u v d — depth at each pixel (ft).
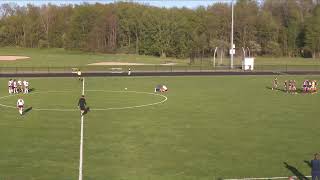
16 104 351.05
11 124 274.16
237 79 550.77
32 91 430.61
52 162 195.52
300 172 184.14
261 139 238.89
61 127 266.16
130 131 256.32
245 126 271.69
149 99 380.17
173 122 282.15
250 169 187.62
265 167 190.49
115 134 248.32
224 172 183.62
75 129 260.83
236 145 226.38
